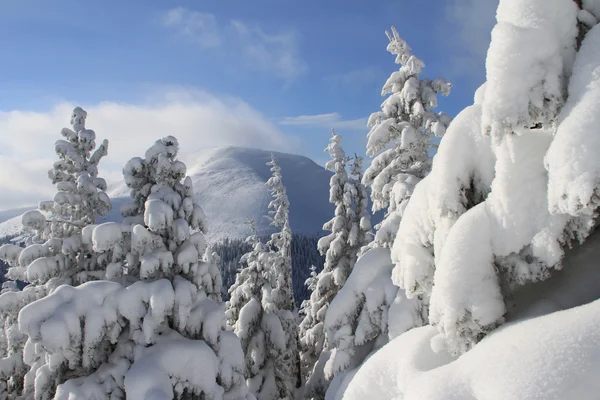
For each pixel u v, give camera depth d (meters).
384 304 11.85
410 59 14.59
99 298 10.88
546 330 2.18
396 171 14.36
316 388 17.06
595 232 2.87
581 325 2.09
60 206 16.23
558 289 2.73
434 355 2.94
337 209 20.22
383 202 14.76
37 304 10.27
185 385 10.84
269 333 20.45
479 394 2.21
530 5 2.52
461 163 3.08
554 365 1.99
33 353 11.71
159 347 11.11
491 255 2.72
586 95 2.22
